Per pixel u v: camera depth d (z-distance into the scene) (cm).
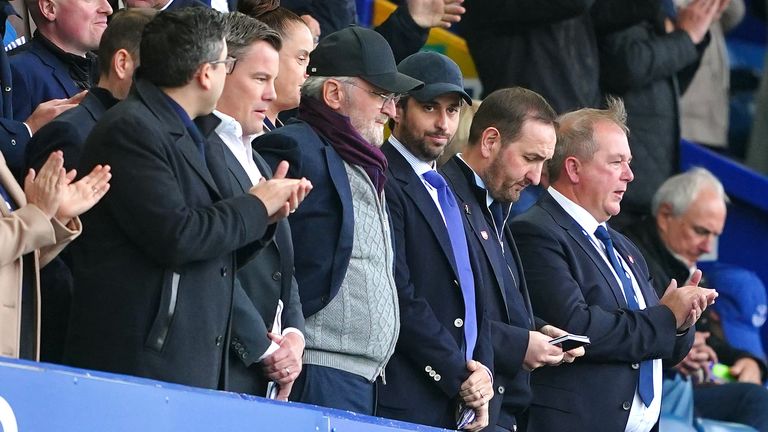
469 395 2292
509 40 3344
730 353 3444
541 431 2572
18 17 2608
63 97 2389
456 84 2395
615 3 3425
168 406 1703
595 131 2688
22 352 1877
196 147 1950
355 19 3047
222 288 1933
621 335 2583
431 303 2330
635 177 3503
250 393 2033
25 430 1573
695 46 3584
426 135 2377
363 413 2216
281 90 2286
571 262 2630
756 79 4688
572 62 3350
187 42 1936
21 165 2167
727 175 4222
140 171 1869
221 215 1895
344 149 2247
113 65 2098
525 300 2525
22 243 1822
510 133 2489
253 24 2103
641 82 3484
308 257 2186
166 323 1869
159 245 1856
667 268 3347
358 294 2208
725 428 3108
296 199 1958
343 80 2272
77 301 1894
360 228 2228
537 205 2697
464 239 2398
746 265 4231
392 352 2245
